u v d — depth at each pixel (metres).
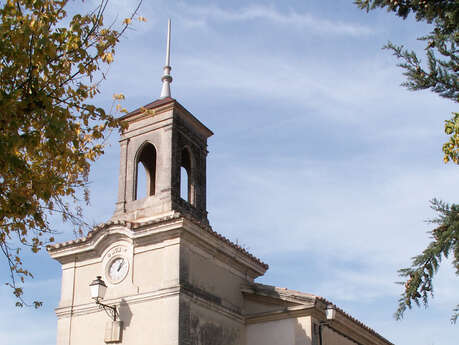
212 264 26.27
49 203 14.44
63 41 13.95
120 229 25.78
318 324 26.58
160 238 25.06
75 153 14.51
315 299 26.06
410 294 10.80
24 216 13.62
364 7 12.38
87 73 14.28
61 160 14.52
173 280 24.08
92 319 25.50
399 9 12.23
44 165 14.48
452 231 10.71
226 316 26.25
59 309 26.31
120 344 24.34
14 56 13.15
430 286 10.83
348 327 28.64
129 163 28.36
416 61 11.92
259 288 27.39
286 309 26.59
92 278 26.25
